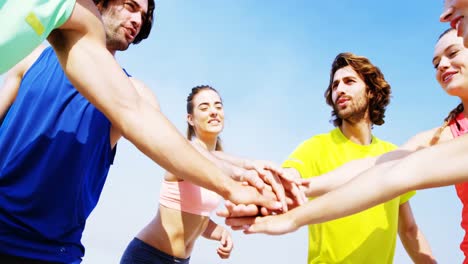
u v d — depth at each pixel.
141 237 3.18
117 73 1.31
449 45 2.01
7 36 1.10
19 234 1.43
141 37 2.24
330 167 2.53
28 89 1.59
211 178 1.58
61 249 1.51
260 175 1.99
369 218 2.35
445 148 1.38
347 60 2.74
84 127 1.56
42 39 1.18
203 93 3.72
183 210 3.12
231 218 1.83
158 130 1.33
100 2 1.95
